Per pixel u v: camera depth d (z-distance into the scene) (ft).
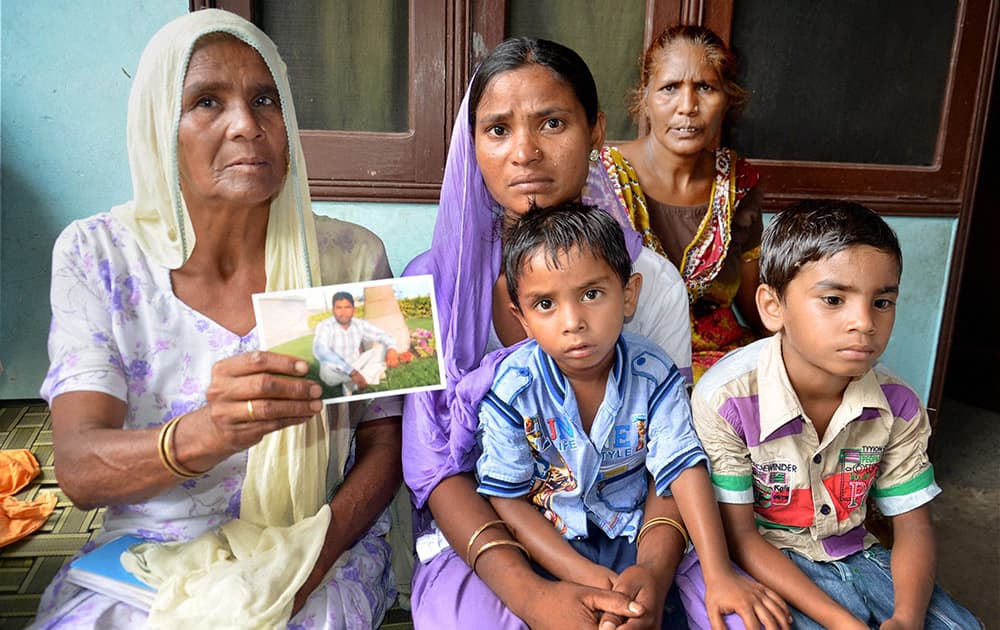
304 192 4.97
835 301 4.40
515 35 9.56
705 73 7.47
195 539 4.56
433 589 4.74
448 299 5.17
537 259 4.43
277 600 4.22
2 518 6.49
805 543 5.02
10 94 8.78
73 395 4.32
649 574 4.35
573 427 4.75
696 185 8.16
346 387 4.18
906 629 4.41
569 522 4.81
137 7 8.76
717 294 8.23
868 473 4.99
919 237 10.67
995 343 13.08
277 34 9.21
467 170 5.13
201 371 4.77
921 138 10.44
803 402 4.95
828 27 9.92
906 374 11.14
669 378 5.03
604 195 7.01
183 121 4.37
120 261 4.68
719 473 4.93
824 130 10.30
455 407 4.87
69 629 4.06
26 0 8.54
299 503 4.82
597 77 9.88
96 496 4.17
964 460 11.10
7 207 9.05
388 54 9.37
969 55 10.06
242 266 4.92
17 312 9.34
